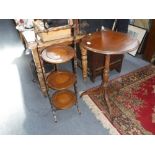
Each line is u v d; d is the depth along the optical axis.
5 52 3.40
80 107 2.13
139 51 3.08
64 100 2.01
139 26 3.04
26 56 3.24
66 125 1.92
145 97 2.21
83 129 1.87
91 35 1.92
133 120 1.93
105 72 1.95
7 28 4.57
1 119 2.03
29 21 2.13
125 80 2.51
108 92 2.29
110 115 1.98
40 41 1.92
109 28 2.34
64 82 1.87
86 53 2.26
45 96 2.30
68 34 2.00
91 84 2.48
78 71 2.75
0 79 2.69
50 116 2.04
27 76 2.73
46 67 2.31
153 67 2.79
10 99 2.31
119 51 1.57
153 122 1.90
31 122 1.98
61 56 1.76
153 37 2.70
